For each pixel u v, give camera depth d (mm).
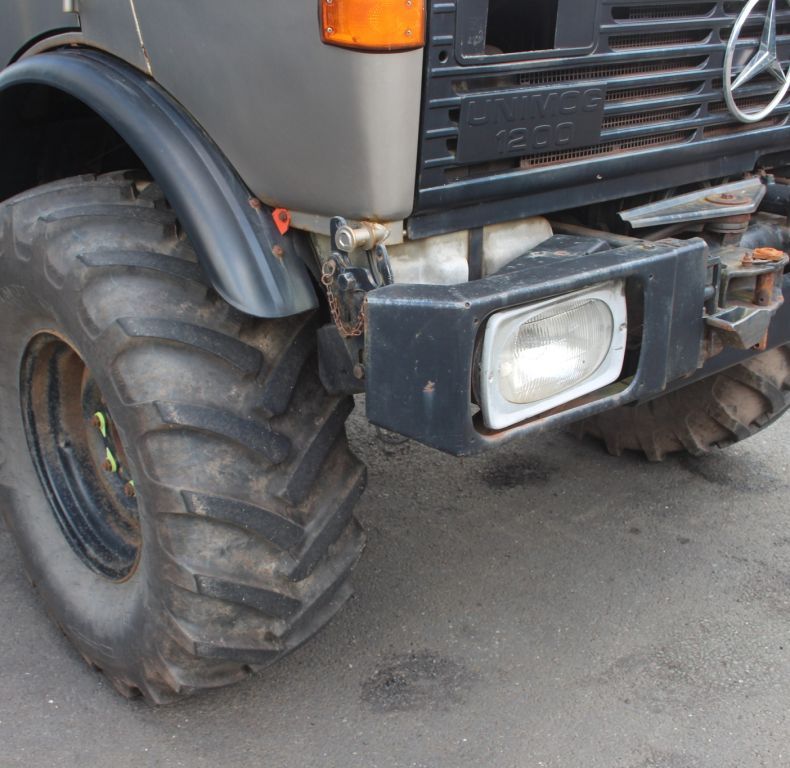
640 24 1923
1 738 2213
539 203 1959
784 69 2291
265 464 1905
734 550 2939
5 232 2113
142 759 2145
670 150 2127
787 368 2975
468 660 2463
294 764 2119
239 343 1878
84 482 2523
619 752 2131
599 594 2730
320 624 2127
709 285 1940
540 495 3277
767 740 2164
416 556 2926
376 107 1581
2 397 2482
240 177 1852
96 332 1876
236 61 1726
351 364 1806
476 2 1638
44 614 2680
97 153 2646
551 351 1717
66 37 2191
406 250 1819
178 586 1913
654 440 3355
